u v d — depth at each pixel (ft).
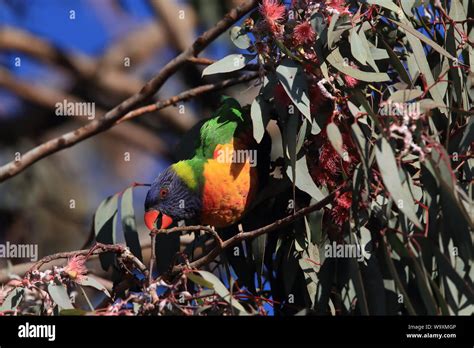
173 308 21.16
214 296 21.85
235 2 40.24
